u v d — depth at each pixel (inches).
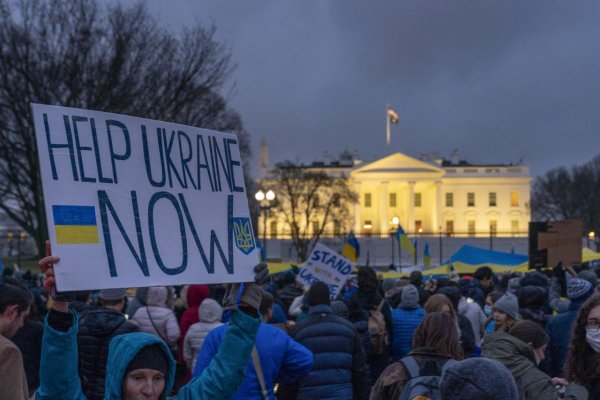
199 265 150.3
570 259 582.9
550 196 4089.6
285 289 569.9
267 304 283.7
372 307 359.9
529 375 211.6
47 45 1473.9
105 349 235.3
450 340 195.0
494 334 223.5
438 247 3186.5
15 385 169.3
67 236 133.2
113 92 1514.5
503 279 591.2
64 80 1486.2
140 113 1551.4
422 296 456.8
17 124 1552.7
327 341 260.5
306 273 508.1
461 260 1021.8
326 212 3230.8
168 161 151.5
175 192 151.1
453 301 373.1
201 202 155.3
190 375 332.2
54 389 135.0
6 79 1478.8
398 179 4355.3
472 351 340.5
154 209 146.5
